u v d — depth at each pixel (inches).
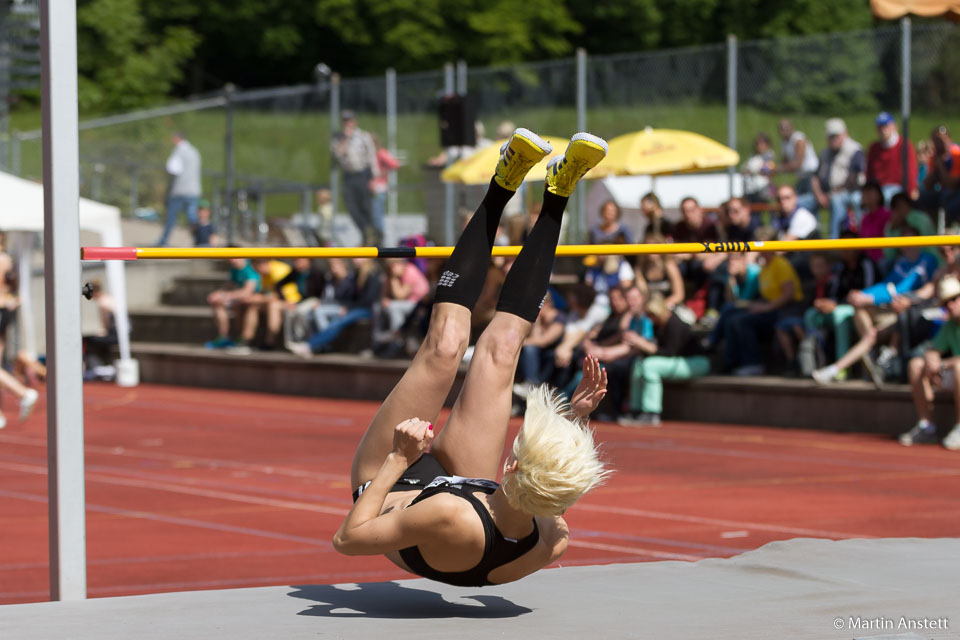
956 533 705.6
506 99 1539.1
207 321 1759.4
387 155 1664.6
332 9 3164.4
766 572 471.2
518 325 398.6
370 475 400.5
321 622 390.3
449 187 1563.7
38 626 385.7
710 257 1301.7
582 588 446.0
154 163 1980.8
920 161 1298.0
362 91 1705.2
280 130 1809.8
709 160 1328.7
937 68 1279.5
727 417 1195.3
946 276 1016.9
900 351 1107.9
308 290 1619.1
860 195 1284.4
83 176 1980.8
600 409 1229.1
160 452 1076.5
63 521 432.1
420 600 426.6
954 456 981.8
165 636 371.6
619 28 3314.5
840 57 1344.7
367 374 1470.2
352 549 370.6
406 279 1489.9
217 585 605.3
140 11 3358.8
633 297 1205.1
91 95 3166.8
